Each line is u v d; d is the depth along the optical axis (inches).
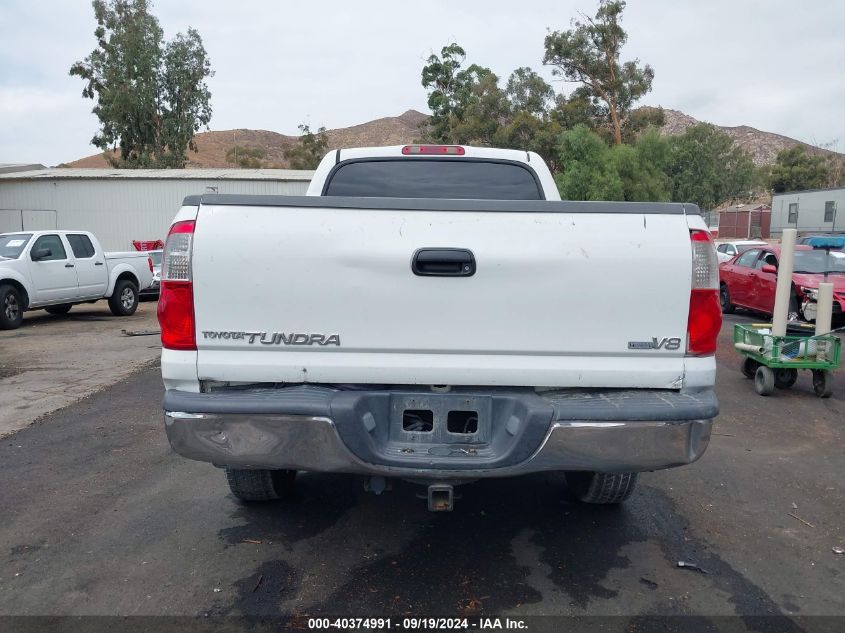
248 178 1256.2
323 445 120.7
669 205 126.8
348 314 125.0
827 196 1523.1
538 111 1876.2
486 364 126.2
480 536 159.5
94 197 1273.4
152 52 2016.5
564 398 125.7
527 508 175.8
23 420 256.7
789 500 182.9
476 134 1857.8
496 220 124.6
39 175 1296.8
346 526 164.4
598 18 1829.5
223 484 191.6
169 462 210.1
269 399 121.0
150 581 138.3
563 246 124.3
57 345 435.2
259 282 124.3
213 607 128.7
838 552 153.1
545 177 200.2
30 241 531.8
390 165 199.0
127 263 617.3
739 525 166.9
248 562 146.4
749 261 580.4
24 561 146.9
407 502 178.9
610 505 177.8
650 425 120.7
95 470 203.2
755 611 128.3
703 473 202.7
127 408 273.9
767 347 297.0
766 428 251.0
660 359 127.2
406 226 124.3
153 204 1272.1
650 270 124.7
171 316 125.4
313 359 126.4
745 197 2878.9
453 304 124.6
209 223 124.3
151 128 2055.9
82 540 156.8
